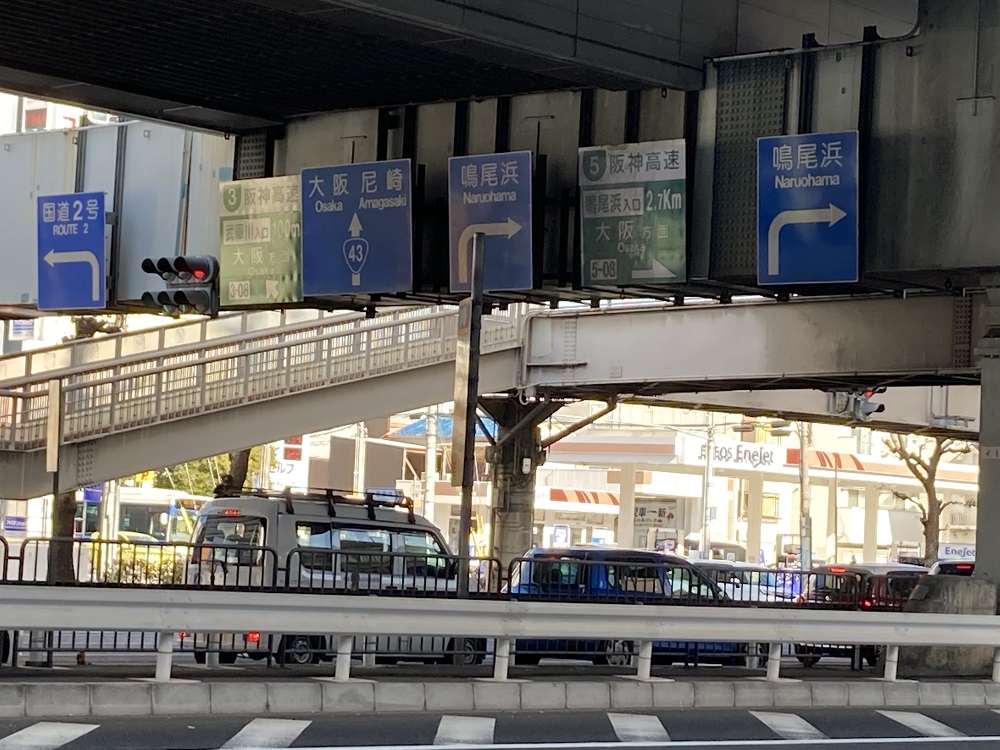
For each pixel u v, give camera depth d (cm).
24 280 2755
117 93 2262
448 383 2928
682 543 6538
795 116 1877
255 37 1898
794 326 2683
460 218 2081
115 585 1510
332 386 2844
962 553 6031
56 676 1264
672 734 1222
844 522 7275
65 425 2734
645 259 1961
